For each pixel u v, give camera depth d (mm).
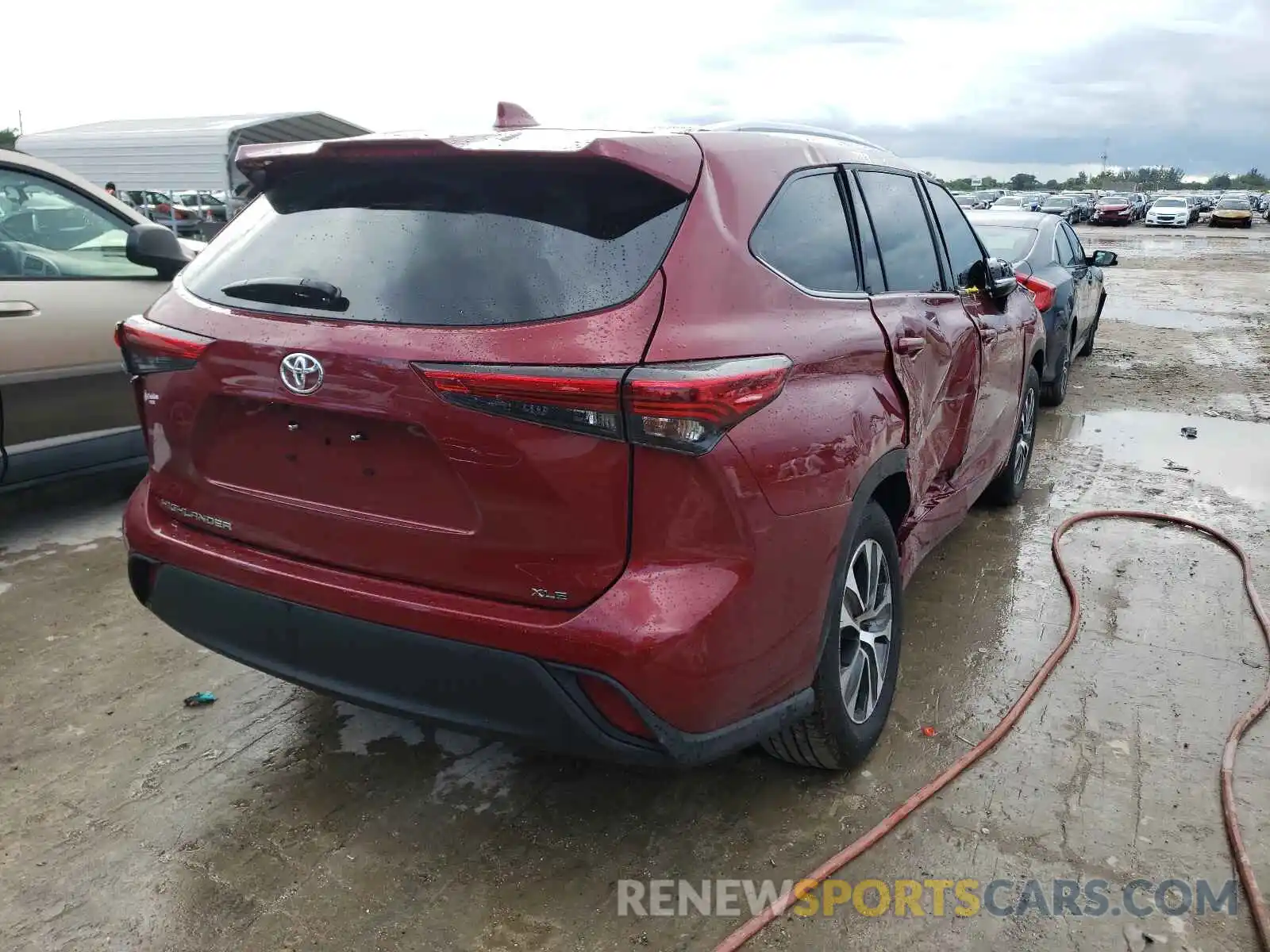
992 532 5082
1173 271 22594
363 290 2262
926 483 3373
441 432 2100
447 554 2199
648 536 2098
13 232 4500
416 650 2225
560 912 2346
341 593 2307
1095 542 4938
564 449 2047
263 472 2428
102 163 19219
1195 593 4293
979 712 3279
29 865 2467
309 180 2541
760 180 2527
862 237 3076
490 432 2062
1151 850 2586
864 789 2832
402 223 2320
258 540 2484
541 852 2553
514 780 2859
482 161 2238
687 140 2404
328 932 2270
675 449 2043
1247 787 2859
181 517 2645
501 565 2156
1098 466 6434
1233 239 36156
